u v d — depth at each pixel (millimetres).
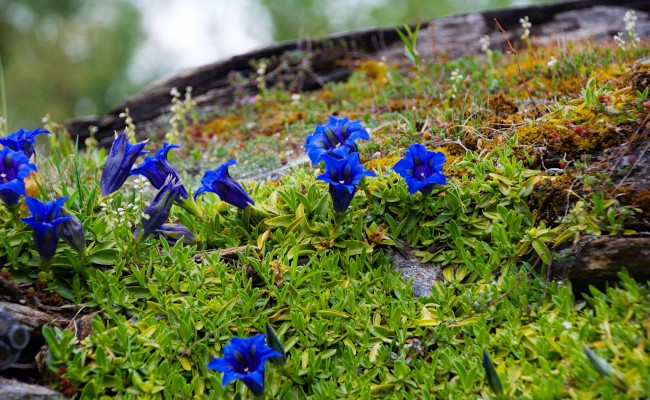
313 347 791
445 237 843
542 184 838
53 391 747
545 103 979
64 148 1139
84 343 771
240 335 788
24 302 791
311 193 864
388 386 762
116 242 834
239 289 806
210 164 1138
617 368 719
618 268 777
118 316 793
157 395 758
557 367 743
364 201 872
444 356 766
